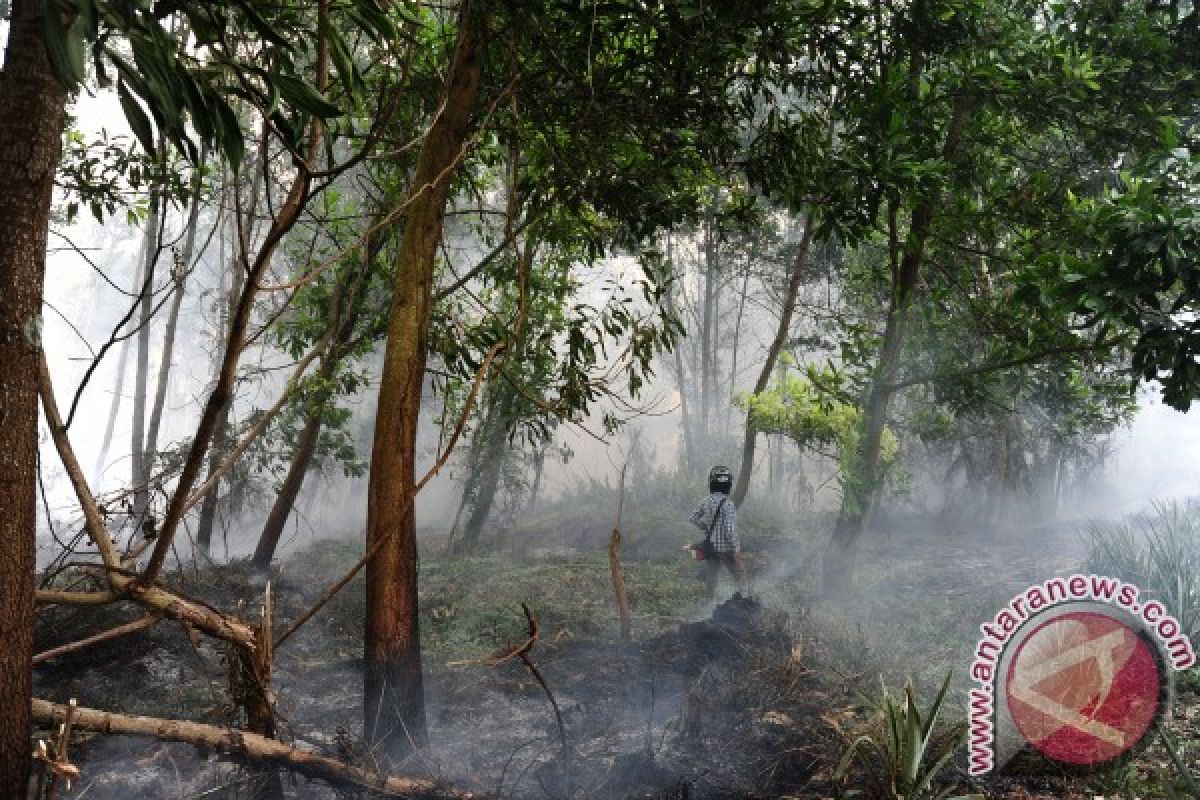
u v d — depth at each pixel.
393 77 7.22
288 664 7.84
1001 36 8.60
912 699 4.57
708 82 6.71
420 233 5.84
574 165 7.05
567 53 6.56
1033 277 6.74
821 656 6.89
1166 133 7.02
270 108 3.46
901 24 8.59
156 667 6.96
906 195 8.05
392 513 5.67
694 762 5.23
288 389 6.25
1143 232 5.98
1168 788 4.46
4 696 3.48
